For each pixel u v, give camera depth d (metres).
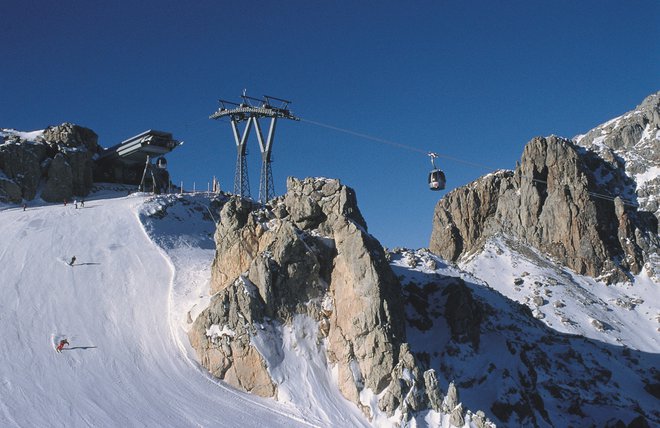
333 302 66.56
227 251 73.00
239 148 122.81
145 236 96.75
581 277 160.62
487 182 188.00
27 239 91.88
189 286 79.25
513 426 63.28
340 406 60.28
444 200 194.12
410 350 61.12
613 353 123.44
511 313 95.06
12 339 66.56
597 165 195.12
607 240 168.12
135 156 128.12
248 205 76.50
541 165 177.75
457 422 57.34
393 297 66.06
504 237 173.62
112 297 77.62
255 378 61.84
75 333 69.12
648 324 143.38
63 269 83.25
